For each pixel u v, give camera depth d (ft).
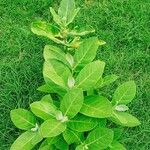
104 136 3.07
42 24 3.51
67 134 3.10
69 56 3.34
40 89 3.37
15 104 3.54
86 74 3.18
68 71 3.22
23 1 4.04
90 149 3.07
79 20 3.93
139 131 3.42
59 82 3.14
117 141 3.26
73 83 3.17
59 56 3.32
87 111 3.12
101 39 3.85
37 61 3.72
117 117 3.15
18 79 3.62
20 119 3.19
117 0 4.05
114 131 3.23
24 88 3.60
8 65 3.70
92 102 3.15
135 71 3.73
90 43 3.37
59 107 3.26
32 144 3.09
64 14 3.48
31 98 3.53
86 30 3.61
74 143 3.23
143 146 3.34
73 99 3.07
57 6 4.07
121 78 3.67
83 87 3.16
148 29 3.89
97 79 3.16
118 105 3.24
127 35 3.84
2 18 3.99
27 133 3.17
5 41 3.84
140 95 3.56
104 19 3.96
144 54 3.77
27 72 3.66
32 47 3.81
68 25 3.73
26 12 4.00
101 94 3.55
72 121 3.15
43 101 3.16
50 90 3.36
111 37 3.86
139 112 3.50
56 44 3.81
